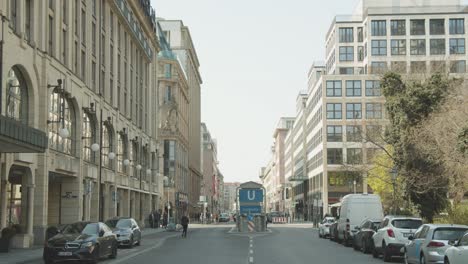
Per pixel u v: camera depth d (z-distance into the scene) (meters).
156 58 78.38
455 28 91.69
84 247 22.12
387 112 43.06
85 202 42.09
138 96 67.19
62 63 36.44
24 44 30.48
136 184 63.47
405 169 37.00
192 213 125.62
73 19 39.97
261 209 56.81
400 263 23.06
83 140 42.19
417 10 92.19
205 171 183.62
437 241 17.98
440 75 38.03
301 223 102.94
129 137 59.28
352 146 89.50
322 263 22.38
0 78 26.56
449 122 33.25
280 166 193.88
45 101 33.16
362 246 28.41
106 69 50.44
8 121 21.33
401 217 24.36
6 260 23.20
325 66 114.50
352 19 100.94
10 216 33.84
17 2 30.27
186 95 113.56
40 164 33.31
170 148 94.88
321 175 93.75
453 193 36.94
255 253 27.91
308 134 117.75
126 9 57.47
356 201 33.81
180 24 118.06
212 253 28.03
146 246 34.91
